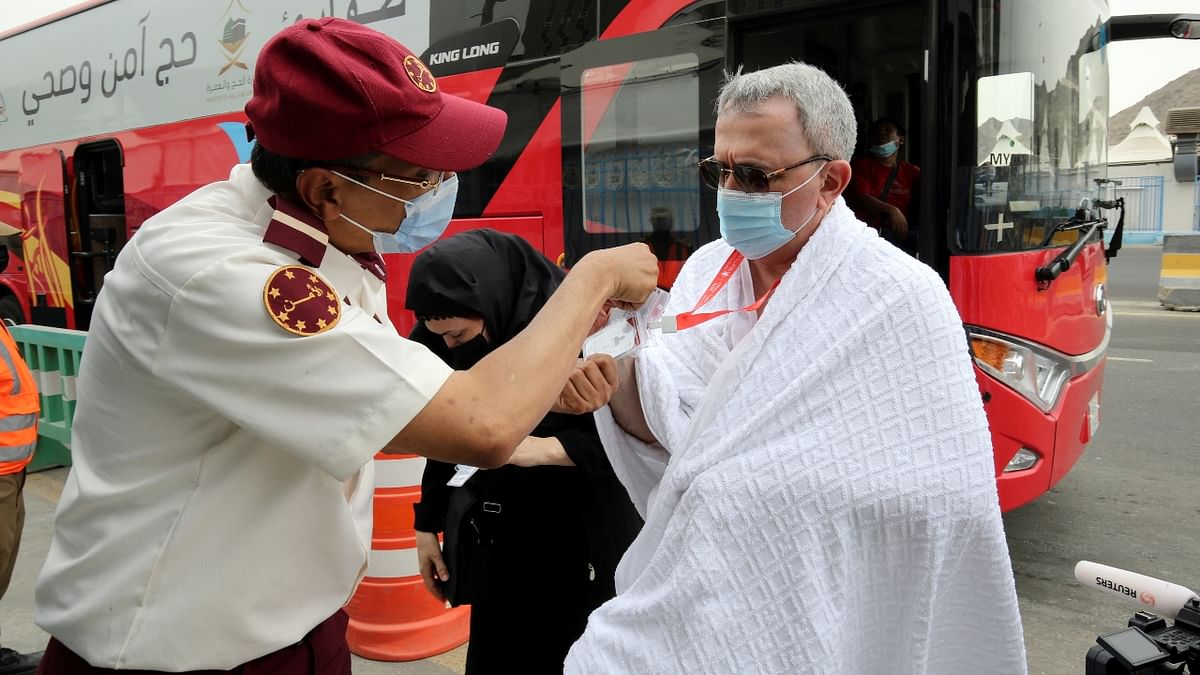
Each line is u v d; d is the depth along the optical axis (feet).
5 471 10.13
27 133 28.60
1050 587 12.76
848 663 4.92
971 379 4.84
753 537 4.74
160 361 4.09
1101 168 15.57
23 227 29.07
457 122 4.35
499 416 4.12
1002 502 11.96
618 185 14.78
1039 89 13.10
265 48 4.16
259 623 4.47
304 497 4.51
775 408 4.76
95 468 4.53
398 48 4.26
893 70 17.26
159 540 4.33
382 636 11.04
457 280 6.75
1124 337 31.94
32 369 19.56
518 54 15.92
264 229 4.47
